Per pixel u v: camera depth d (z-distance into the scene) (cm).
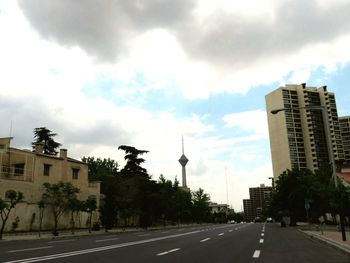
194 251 1725
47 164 4741
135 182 6184
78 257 1478
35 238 3172
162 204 6462
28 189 4394
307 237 2805
